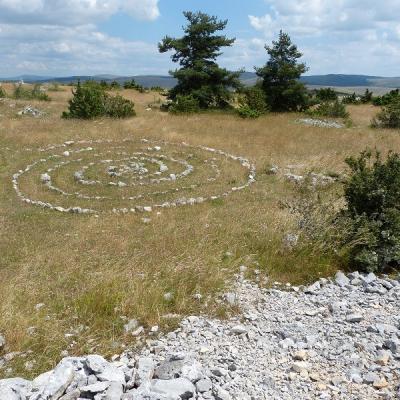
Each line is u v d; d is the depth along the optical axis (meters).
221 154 17.50
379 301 6.41
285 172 14.75
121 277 6.92
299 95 34.31
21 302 6.38
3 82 50.66
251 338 5.45
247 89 33.47
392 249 7.66
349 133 22.88
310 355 4.93
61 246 8.91
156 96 42.06
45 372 4.56
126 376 4.27
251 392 4.21
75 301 6.34
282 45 34.59
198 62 32.41
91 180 14.12
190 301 6.48
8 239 9.39
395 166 8.45
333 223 8.53
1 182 13.51
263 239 8.54
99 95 25.50
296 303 6.52
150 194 12.75
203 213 10.80
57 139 19.06
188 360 4.54
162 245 8.55
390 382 4.39
